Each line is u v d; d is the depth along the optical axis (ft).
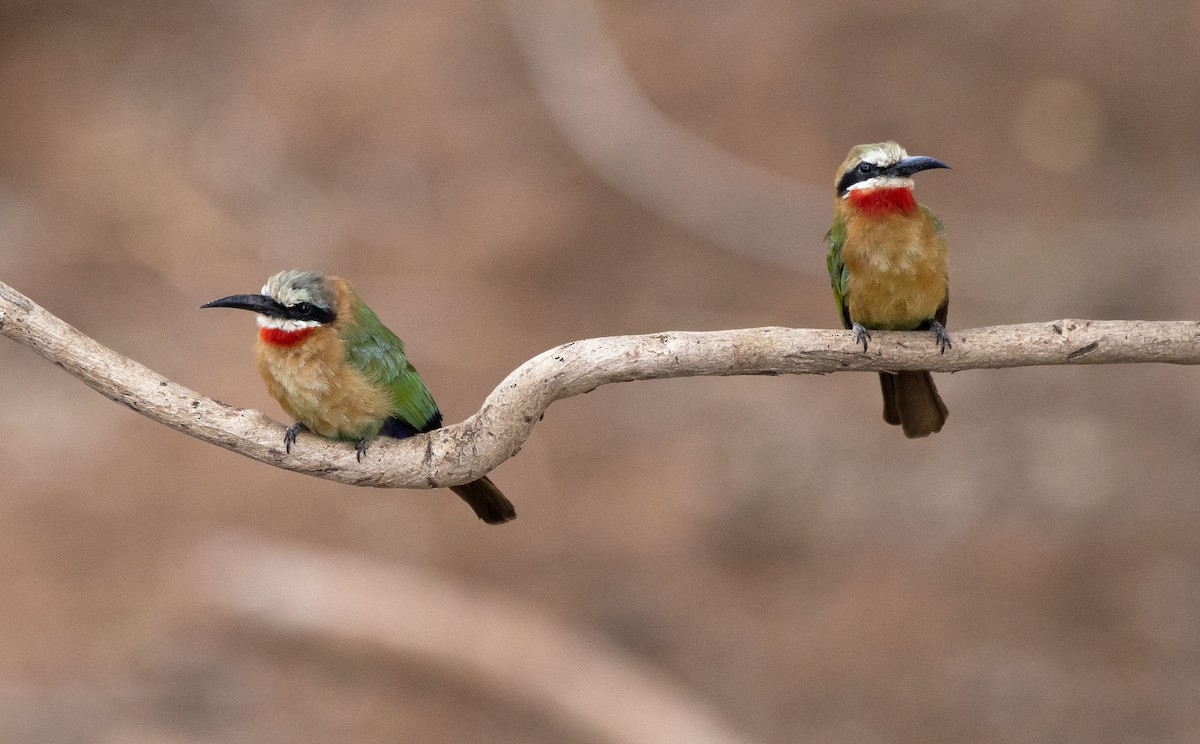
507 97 74.23
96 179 71.41
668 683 48.37
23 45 80.02
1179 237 65.92
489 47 76.43
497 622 49.96
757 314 63.77
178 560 52.80
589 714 47.73
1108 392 59.52
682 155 70.74
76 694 46.80
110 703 46.57
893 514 54.39
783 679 48.24
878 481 55.93
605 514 55.42
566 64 75.00
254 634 50.39
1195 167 70.79
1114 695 45.85
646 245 67.72
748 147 71.20
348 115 73.82
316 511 54.75
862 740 45.68
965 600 50.08
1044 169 70.79
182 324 63.36
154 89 76.48
